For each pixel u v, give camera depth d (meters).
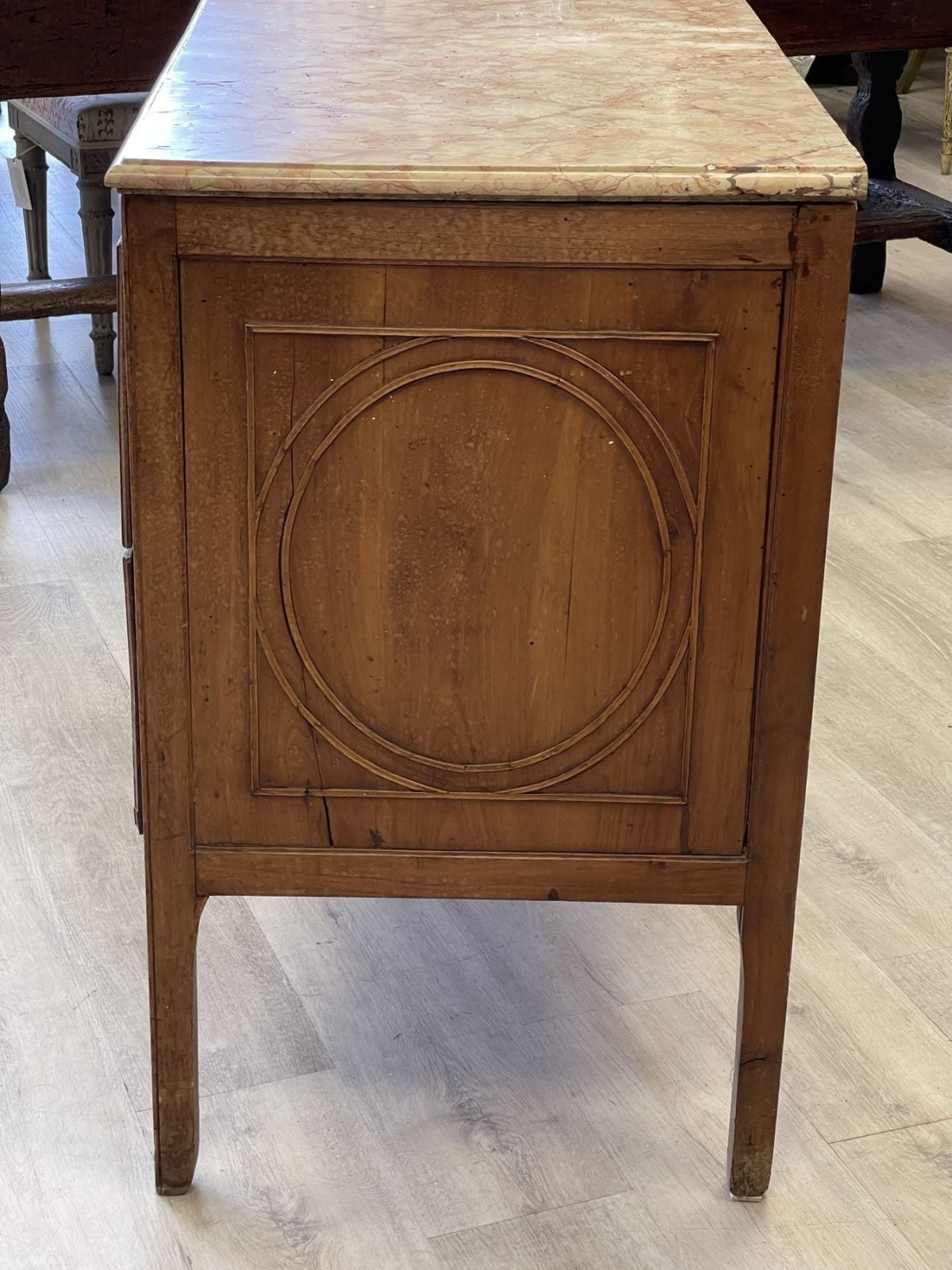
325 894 1.37
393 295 1.17
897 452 3.03
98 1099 1.56
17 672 2.26
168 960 1.37
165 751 1.30
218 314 1.17
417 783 1.33
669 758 1.32
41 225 3.34
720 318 1.17
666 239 1.15
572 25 1.64
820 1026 1.67
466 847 1.36
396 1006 1.70
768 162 1.14
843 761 2.12
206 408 1.20
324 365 1.19
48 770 2.06
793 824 1.33
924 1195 1.47
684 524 1.24
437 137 1.20
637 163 1.13
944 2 2.86
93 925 1.79
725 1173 1.49
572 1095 1.58
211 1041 1.64
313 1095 1.58
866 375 3.36
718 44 1.57
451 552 1.25
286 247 1.15
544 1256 1.40
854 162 1.14
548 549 1.25
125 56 2.46
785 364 1.18
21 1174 1.47
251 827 1.34
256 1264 1.39
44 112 3.07
